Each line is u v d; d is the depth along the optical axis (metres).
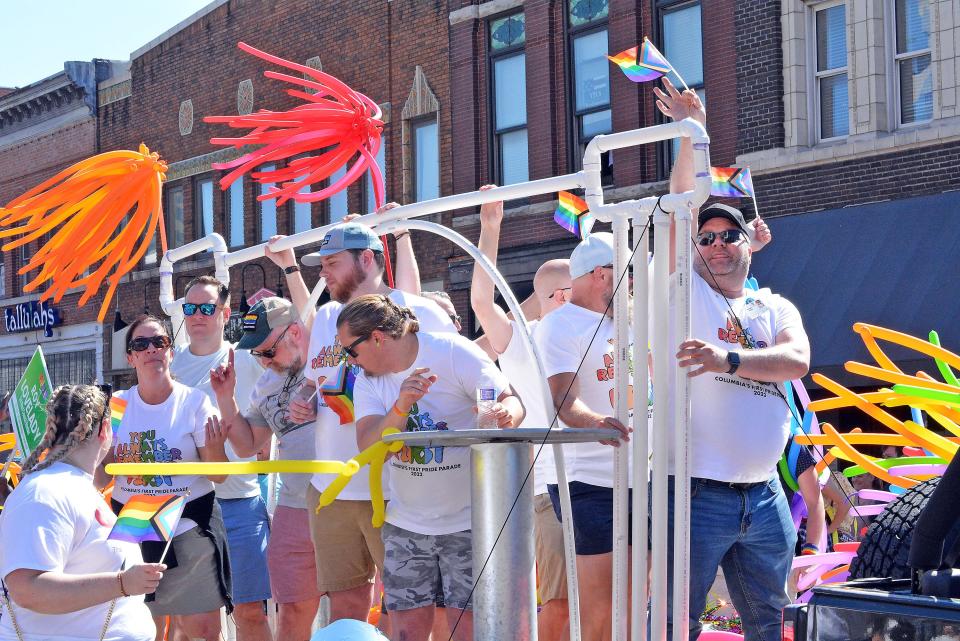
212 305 6.18
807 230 14.39
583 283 4.76
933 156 13.80
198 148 23.77
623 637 3.79
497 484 3.27
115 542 4.09
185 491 5.34
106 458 5.38
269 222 22.03
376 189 5.83
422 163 19.47
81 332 27.06
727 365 3.87
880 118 14.34
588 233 4.95
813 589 2.81
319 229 5.65
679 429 3.79
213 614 5.43
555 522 5.16
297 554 5.53
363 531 4.82
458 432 3.11
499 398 4.30
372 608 6.32
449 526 4.29
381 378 4.37
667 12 16.25
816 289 13.86
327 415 4.94
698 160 3.75
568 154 17.33
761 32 15.15
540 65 17.50
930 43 14.09
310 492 5.02
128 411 5.38
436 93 19.00
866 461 5.01
